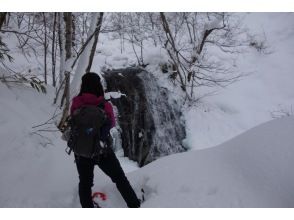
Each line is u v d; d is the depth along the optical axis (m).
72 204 3.40
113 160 3.15
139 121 11.30
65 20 6.24
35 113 4.62
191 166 3.26
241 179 2.82
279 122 3.21
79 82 5.50
